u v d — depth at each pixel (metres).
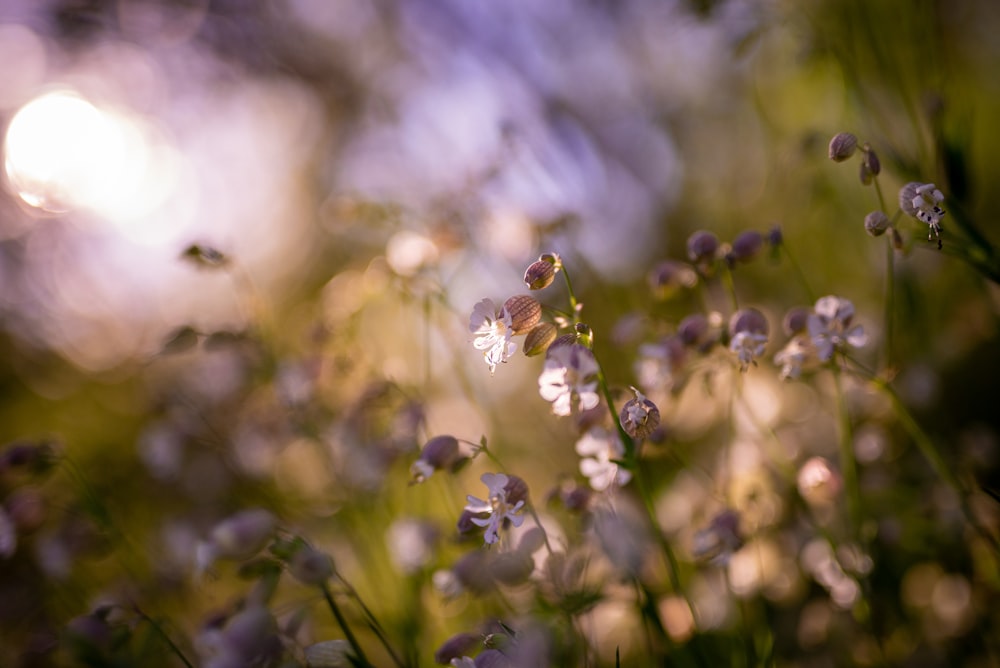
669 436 0.58
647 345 0.57
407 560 0.59
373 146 1.17
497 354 0.52
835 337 0.54
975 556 0.61
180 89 1.42
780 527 0.62
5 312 1.18
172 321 1.20
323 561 0.51
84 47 1.38
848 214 0.78
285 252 1.29
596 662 0.55
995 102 0.97
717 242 0.56
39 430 1.05
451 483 0.61
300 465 0.74
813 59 0.65
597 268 0.73
